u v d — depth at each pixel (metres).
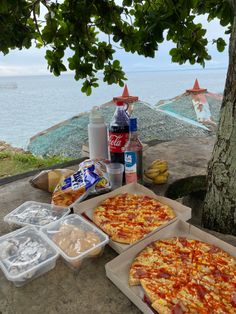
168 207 1.23
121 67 2.24
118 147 1.52
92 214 1.22
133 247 0.97
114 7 1.84
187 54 2.11
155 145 2.41
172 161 2.02
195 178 1.75
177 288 0.82
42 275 0.96
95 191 1.40
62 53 2.03
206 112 4.36
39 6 1.82
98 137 1.61
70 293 0.88
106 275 0.94
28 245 1.00
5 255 0.95
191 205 1.73
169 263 0.92
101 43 2.09
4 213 1.39
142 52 1.82
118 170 1.50
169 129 3.72
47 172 1.57
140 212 1.20
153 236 1.03
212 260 0.93
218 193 1.32
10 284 0.93
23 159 3.72
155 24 1.54
